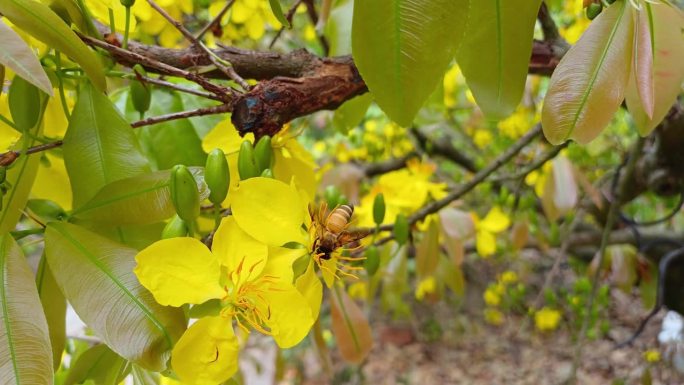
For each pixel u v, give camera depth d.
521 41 0.22
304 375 1.07
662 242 0.55
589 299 0.47
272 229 0.21
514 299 0.74
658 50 0.21
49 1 0.21
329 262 0.22
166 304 0.19
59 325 0.22
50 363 0.19
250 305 0.20
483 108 0.23
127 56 0.22
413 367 1.09
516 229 0.53
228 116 0.27
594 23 0.21
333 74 0.24
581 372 0.91
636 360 0.80
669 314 0.63
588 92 0.20
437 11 0.20
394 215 0.38
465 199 0.74
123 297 0.20
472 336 1.13
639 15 0.21
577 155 0.62
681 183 0.47
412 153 0.66
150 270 0.19
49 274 0.22
